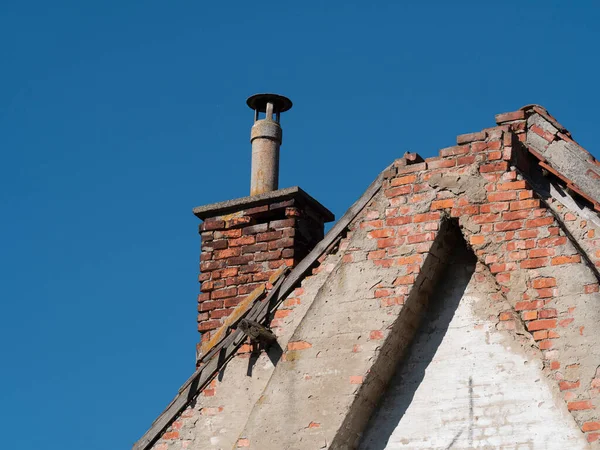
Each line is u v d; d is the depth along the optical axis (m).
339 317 14.09
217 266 16.11
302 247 15.95
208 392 14.87
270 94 17.33
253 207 16.20
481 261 13.71
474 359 13.73
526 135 14.41
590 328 12.94
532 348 13.48
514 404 13.34
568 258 13.29
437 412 13.67
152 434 14.87
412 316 14.03
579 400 12.76
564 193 14.00
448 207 14.00
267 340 14.70
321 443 13.60
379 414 13.93
